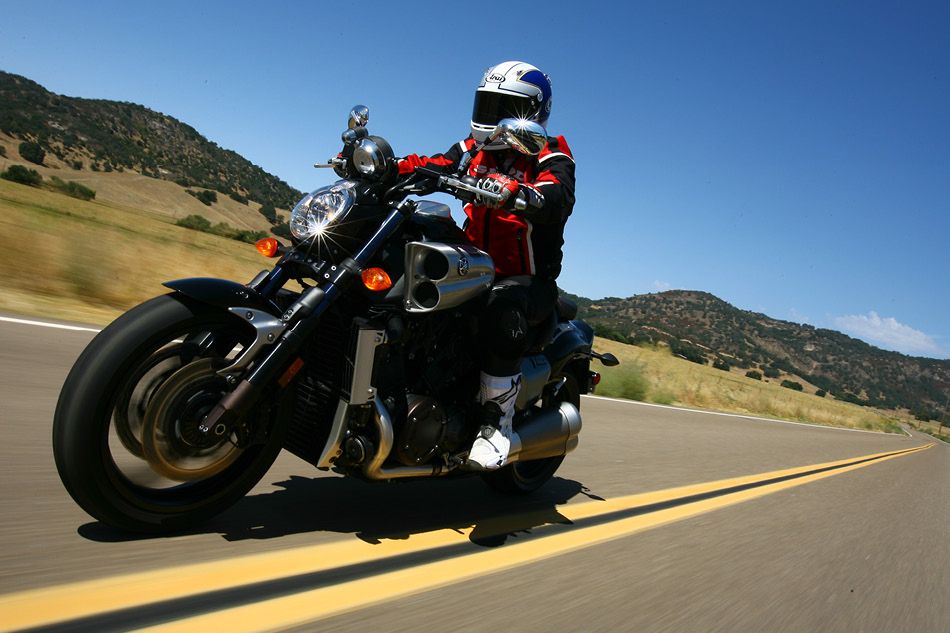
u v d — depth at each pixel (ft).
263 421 8.68
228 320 8.40
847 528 15.85
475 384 10.64
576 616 7.93
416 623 7.02
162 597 6.68
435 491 12.78
